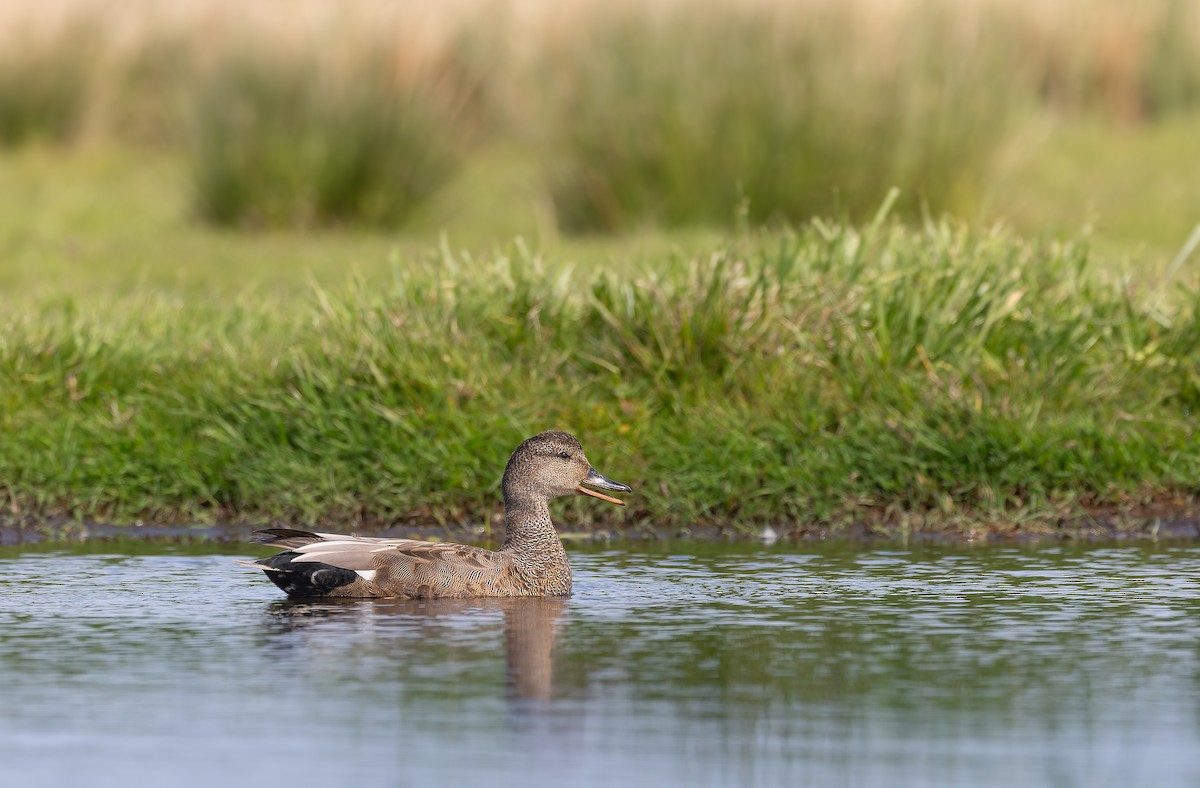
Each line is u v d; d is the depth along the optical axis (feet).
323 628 32.14
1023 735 25.09
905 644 30.66
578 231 82.23
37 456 45.88
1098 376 48.14
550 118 82.07
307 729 25.36
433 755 24.12
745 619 32.86
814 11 79.10
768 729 25.36
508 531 36.65
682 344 48.65
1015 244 54.70
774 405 46.70
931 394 46.42
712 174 79.05
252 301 58.34
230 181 86.02
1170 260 70.28
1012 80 79.82
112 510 45.42
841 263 52.49
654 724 25.66
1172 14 122.72
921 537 43.65
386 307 50.98
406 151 86.02
